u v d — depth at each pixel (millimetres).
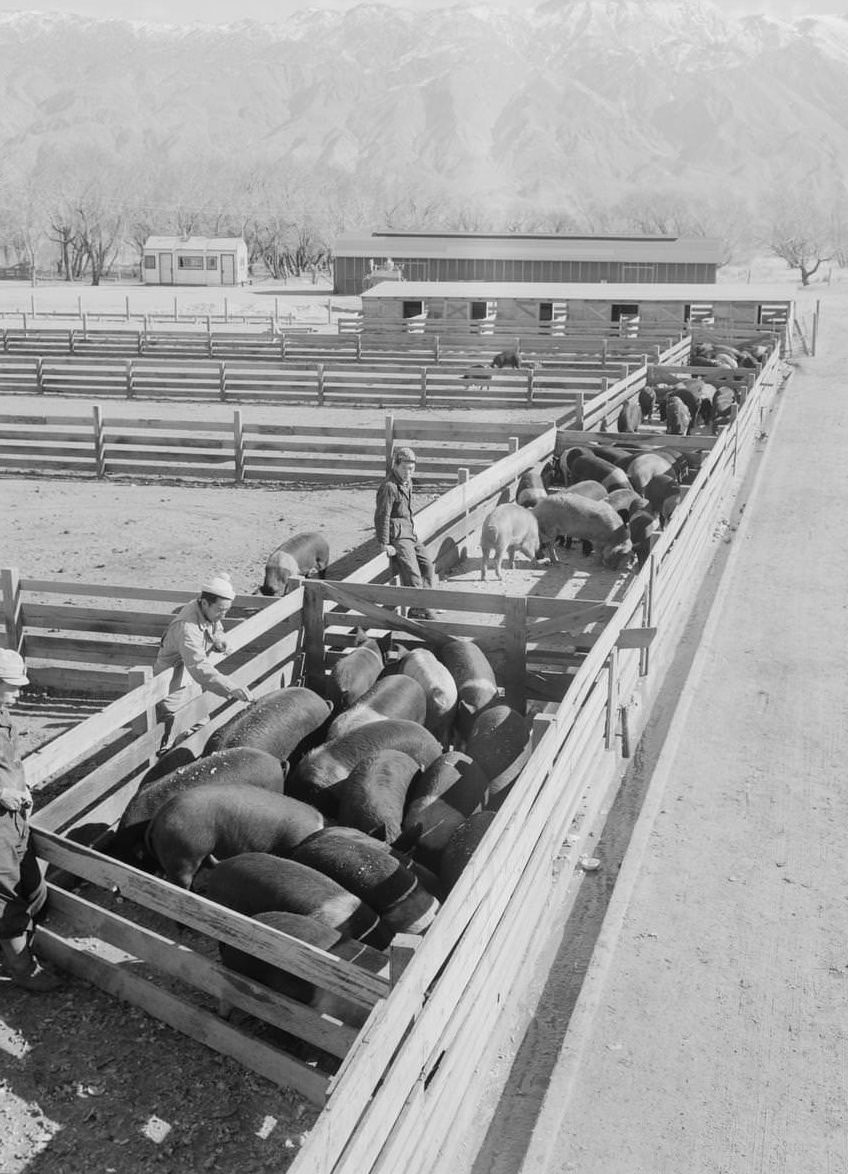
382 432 21047
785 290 46500
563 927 7129
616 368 31891
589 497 16094
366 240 87562
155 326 59781
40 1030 6176
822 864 7809
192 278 113188
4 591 10883
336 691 9406
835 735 9859
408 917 6551
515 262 74000
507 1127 5602
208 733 8797
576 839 7891
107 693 10797
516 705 10242
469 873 5430
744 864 7820
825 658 11719
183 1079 5848
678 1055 6039
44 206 156875
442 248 75938
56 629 11609
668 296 44844
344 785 7777
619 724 9508
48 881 7180
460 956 5395
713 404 25547
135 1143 5434
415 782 7875
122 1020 6285
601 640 8367
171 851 6945
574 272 73438
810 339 49656
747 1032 6199
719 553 15727
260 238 148250
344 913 6355
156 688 8188
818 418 27906
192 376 31000
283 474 21484
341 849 6832
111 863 6254
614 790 8852
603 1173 5312
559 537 16672
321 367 30391
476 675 9695
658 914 7254
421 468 20594
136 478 21938
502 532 14586
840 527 17203
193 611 8484
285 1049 6023
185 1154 5379
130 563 15453
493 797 8078
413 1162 4949
